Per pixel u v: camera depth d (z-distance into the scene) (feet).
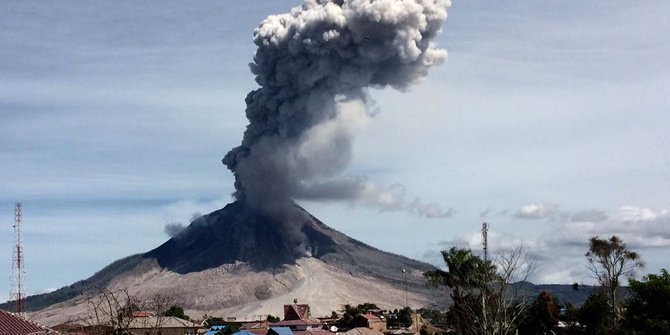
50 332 226.58
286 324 605.31
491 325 234.99
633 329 282.97
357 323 624.18
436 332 511.81
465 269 272.92
